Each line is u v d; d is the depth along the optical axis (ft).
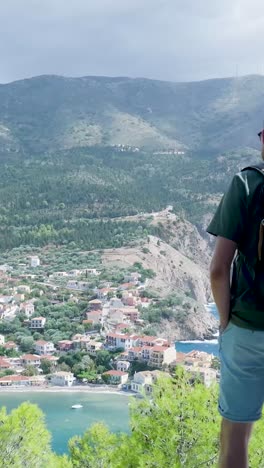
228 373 16.31
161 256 626.64
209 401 40.63
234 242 15.74
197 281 625.00
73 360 362.53
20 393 313.53
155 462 38.75
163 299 504.84
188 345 447.83
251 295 15.69
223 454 16.51
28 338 394.52
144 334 433.89
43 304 467.11
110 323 439.22
